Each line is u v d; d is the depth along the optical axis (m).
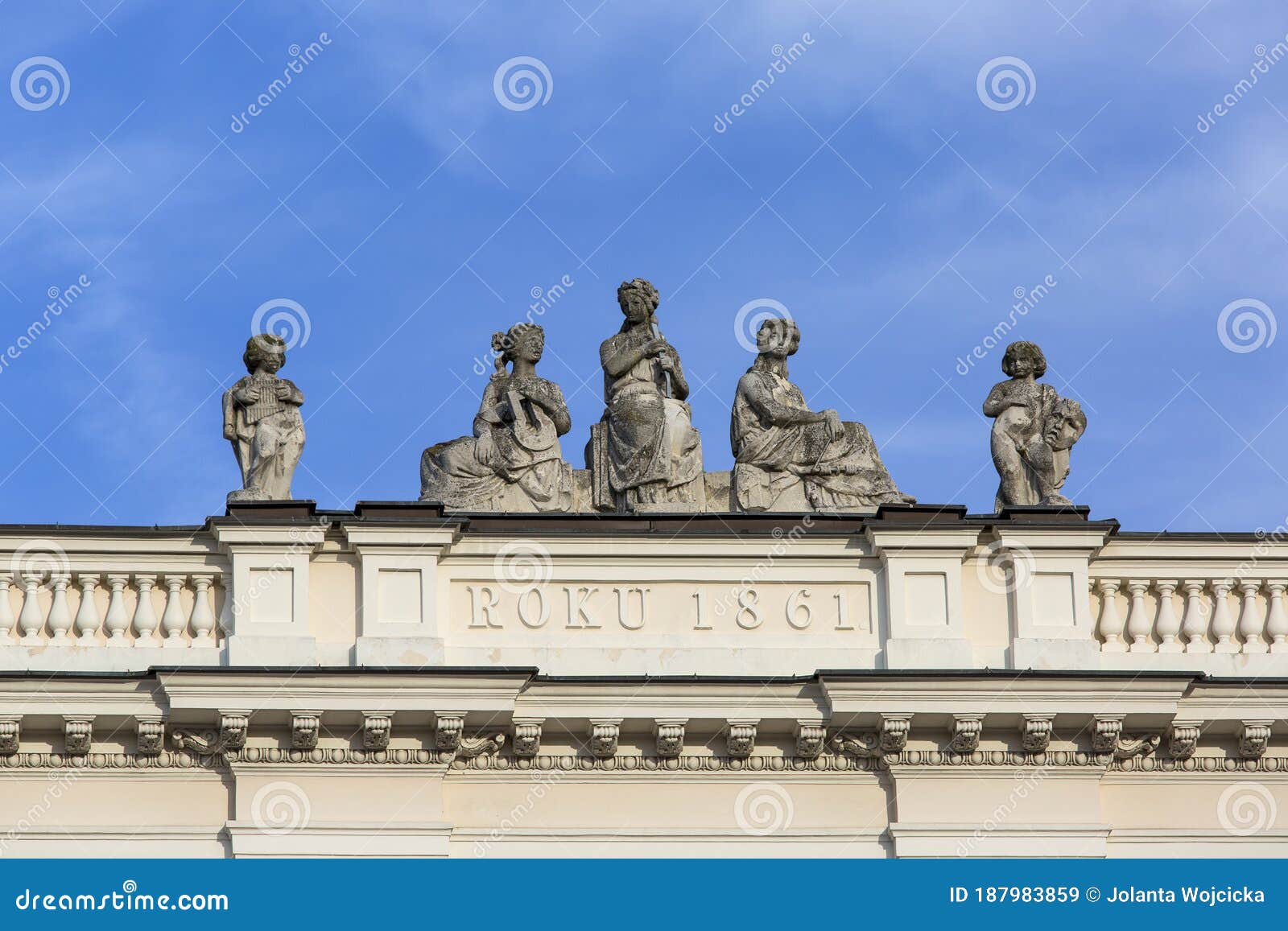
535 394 99.00
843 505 98.56
